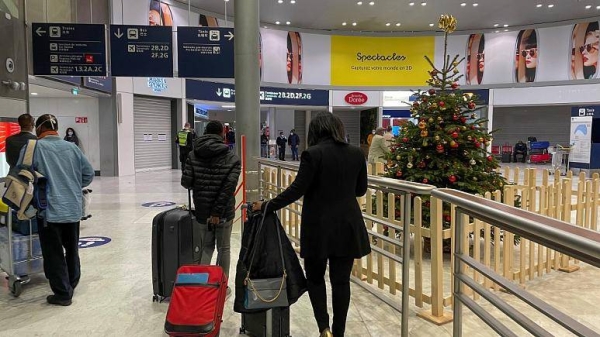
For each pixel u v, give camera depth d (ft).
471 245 14.99
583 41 59.41
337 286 7.75
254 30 18.06
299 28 63.77
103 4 38.93
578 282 12.75
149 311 10.25
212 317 7.81
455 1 52.29
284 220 17.57
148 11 45.50
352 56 65.72
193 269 8.55
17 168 10.22
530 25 62.18
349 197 7.60
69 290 10.68
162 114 50.90
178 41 26.32
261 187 18.58
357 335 8.99
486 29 64.39
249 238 7.80
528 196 13.92
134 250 15.66
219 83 57.16
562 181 15.25
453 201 6.13
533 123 76.69
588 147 45.34
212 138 10.30
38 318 9.87
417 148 15.57
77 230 11.37
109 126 42.55
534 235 4.10
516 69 63.31
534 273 13.34
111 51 26.50
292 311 10.37
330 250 7.39
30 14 26.76
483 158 15.42
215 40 26.53
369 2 52.80
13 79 15.87
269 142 65.16
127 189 33.37
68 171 10.57
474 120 15.80
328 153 7.45
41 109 41.78
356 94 66.13
